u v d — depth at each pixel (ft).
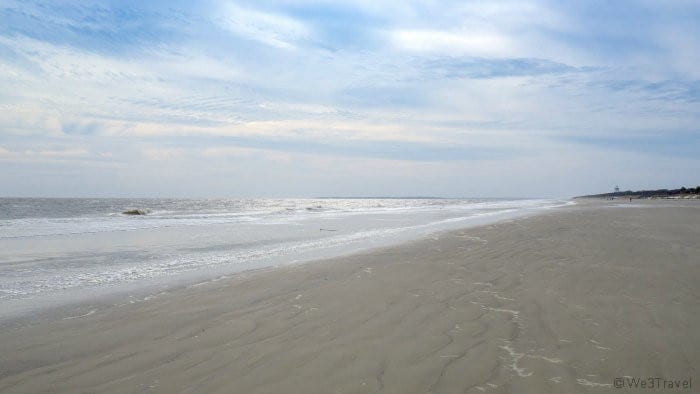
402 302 17.56
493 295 18.33
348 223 68.08
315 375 11.04
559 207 115.75
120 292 21.24
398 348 12.67
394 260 27.89
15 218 89.71
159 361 12.20
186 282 23.40
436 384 10.42
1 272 27.17
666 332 13.67
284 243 41.70
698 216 63.00
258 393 10.19
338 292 19.57
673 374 10.87
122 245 41.19
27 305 18.80
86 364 12.10
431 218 76.84
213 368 11.64
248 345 13.26
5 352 13.08
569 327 14.21
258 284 22.00
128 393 10.32
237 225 66.18
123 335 14.51
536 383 10.42
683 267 23.68
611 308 16.24
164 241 44.34
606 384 10.37
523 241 34.81
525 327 14.28
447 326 14.51
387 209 135.33
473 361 11.67
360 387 10.36
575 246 31.63
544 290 18.98
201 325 15.39
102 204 205.05
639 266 24.00
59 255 34.65
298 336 13.93
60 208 143.64
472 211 103.81
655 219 56.95
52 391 10.52
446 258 27.81
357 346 12.92
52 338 14.30
